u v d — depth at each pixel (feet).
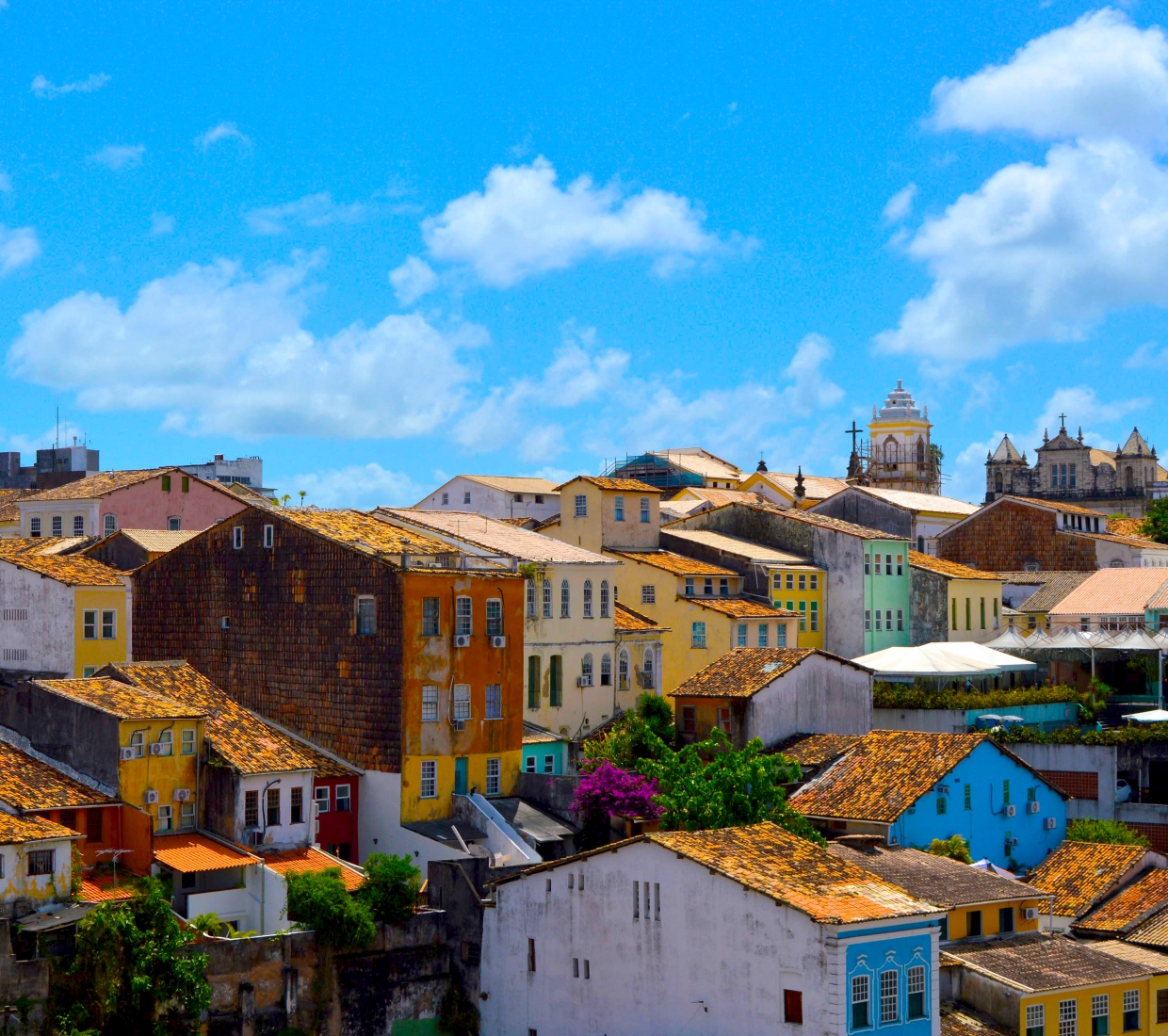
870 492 396.78
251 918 202.90
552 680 270.05
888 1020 166.09
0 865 176.86
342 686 237.04
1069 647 307.17
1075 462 604.08
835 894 170.19
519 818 233.55
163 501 347.97
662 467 454.81
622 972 182.39
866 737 253.44
